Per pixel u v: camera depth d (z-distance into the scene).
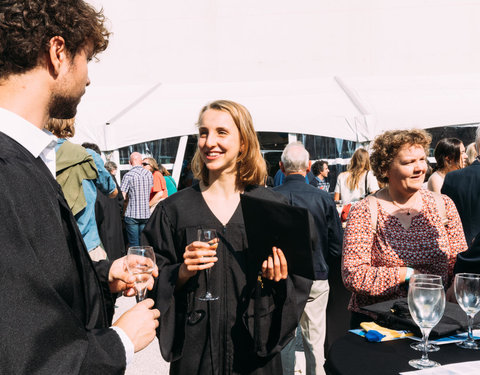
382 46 13.82
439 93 8.04
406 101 7.82
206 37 14.21
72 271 1.03
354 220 2.29
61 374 0.88
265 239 1.81
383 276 2.10
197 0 14.14
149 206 7.00
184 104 8.68
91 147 6.38
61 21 1.06
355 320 2.23
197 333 1.91
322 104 7.99
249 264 1.94
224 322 1.91
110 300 1.61
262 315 1.87
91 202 3.45
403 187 2.22
